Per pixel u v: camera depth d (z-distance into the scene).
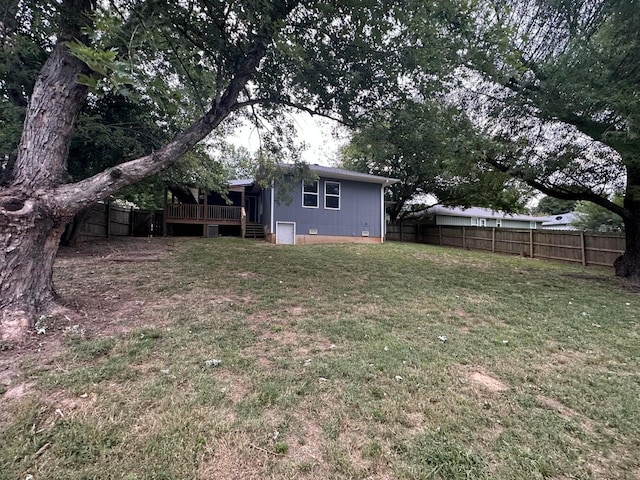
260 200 15.54
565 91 5.68
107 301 4.15
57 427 1.88
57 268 5.83
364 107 5.40
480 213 23.05
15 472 1.57
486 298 5.39
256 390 2.37
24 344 2.84
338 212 13.60
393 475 1.66
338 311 4.34
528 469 1.74
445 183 18.19
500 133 6.86
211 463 1.68
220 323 3.67
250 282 5.65
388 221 20.75
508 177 8.30
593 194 7.59
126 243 9.85
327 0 4.00
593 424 2.17
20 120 6.20
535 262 10.84
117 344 2.97
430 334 3.65
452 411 2.22
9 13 3.73
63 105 3.51
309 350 3.10
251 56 4.54
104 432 1.85
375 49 4.65
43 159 3.36
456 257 10.90
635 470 1.78
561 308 4.97
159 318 3.72
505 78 5.46
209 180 10.77
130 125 8.04
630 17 5.38
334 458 1.76
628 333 3.97
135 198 15.78
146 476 1.58
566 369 2.95
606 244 9.88
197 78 4.77
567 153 6.68
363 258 9.07
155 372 2.55
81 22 3.42
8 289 3.07
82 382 2.34
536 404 2.36
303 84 5.14
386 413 2.16
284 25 3.79
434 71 4.80
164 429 1.90
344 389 2.42
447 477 1.66
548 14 6.17
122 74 2.45
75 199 3.38
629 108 5.05
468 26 4.42
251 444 1.83
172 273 5.96
